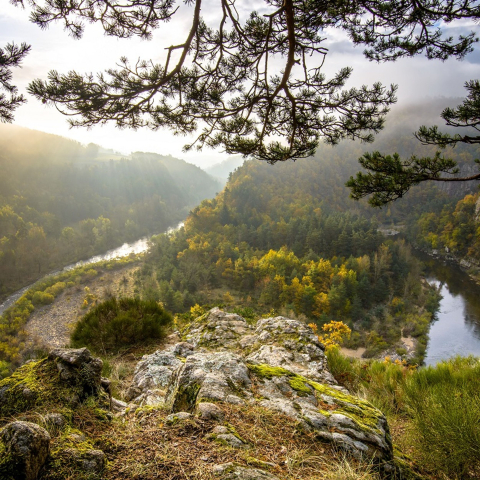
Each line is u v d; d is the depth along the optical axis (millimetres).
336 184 175750
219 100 4793
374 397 4953
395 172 5199
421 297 63531
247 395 2768
